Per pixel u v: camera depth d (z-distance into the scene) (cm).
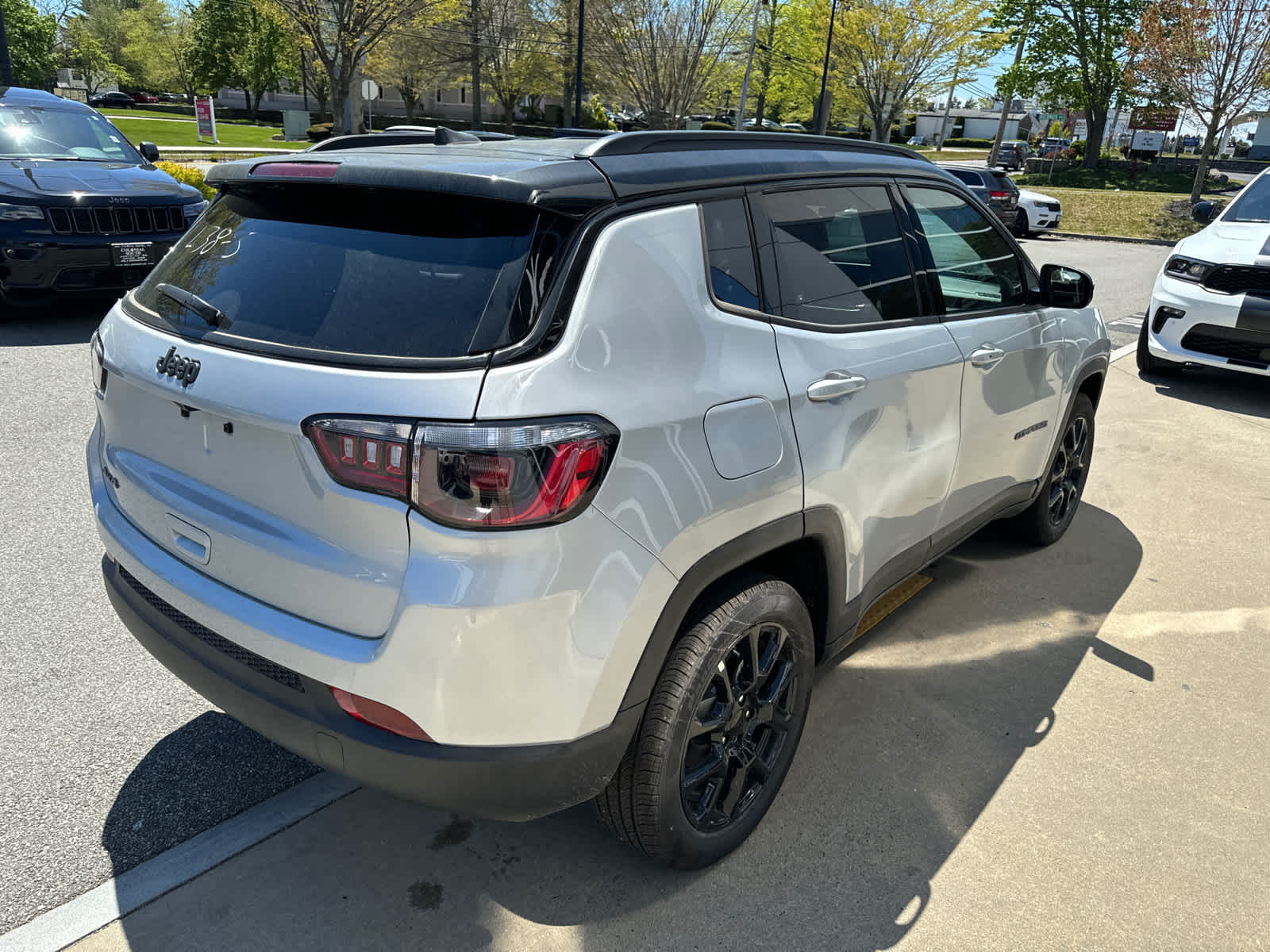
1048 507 434
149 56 7531
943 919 230
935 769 287
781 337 231
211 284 215
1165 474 567
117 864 236
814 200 257
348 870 237
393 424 171
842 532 255
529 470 170
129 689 310
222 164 236
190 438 205
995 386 332
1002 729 309
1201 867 252
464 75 4959
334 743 189
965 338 312
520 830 254
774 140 256
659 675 206
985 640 366
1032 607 394
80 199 755
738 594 223
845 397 248
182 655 215
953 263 319
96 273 771
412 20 2905
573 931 221
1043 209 2184
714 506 204
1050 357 374
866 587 279
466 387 171
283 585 192
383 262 194
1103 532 477
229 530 199
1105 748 301
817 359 240
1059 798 276
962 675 341
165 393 205
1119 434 645
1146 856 254
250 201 229
